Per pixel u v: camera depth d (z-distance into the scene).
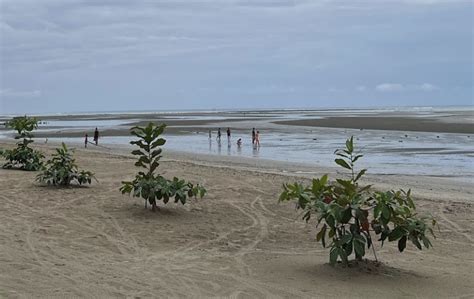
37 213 8.94
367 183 15.61
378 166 20.75
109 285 5.46
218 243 7.70
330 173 18.27
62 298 4.99
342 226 6.20
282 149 28.73
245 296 5.28
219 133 33.97
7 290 5.09
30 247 6.84
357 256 6.27
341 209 5.91
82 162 17.97
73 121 82.88
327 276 5.99
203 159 23.25
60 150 12.08
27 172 14.13
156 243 7.50
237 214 9.77
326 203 6.21
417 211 10.41
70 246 7.04
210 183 13.43
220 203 10.72
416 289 5.62
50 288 5.25
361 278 5.93
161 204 10.10
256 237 8.19
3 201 9.82
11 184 11.78
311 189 6.45
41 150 22.92
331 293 5.41
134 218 8.89
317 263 6.62
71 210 9.29
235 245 7.64
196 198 10.91
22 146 14.92
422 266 6.65
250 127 53.12
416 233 6.03
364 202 6.02
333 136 38.09
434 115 82.19
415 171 19.25
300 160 23.11
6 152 14.75
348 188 6.05
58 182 11.84
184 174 15.23
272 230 8.68
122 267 6.18
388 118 69.75
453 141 32.31
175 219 9.03
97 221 8.57
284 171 18.50
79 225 8.26
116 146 31.03
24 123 14.84
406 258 7.07
